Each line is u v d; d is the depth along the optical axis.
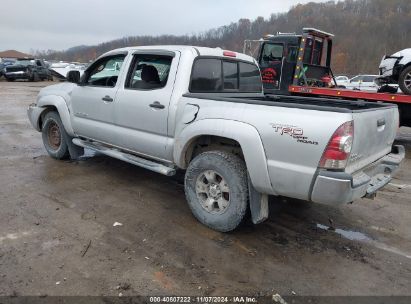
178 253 3.44
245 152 3.45
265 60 10.98
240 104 3.57
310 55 10.71
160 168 4.34
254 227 4.06
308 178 3.16
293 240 3.81
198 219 4.02
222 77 4.67
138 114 4.48
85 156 6.54
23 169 5.70
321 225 4.21
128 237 3.70
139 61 4.64
